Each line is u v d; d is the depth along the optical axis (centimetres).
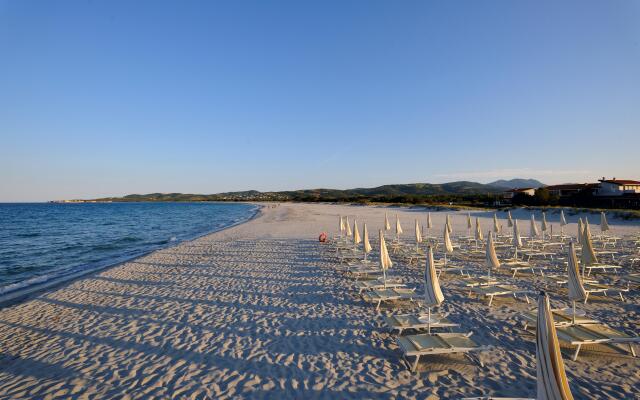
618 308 785
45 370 595
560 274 1116
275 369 562
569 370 521
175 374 560
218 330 734
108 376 565
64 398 507
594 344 595
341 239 1966
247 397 487
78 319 839
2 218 5522
